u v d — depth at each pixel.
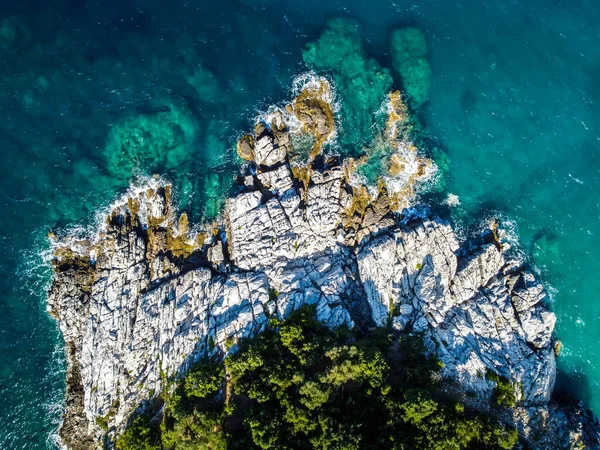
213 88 72.12
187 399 57.31
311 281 63.97
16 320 65.12
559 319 68.94
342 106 71.38
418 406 53.16
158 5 75.25
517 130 74.88
